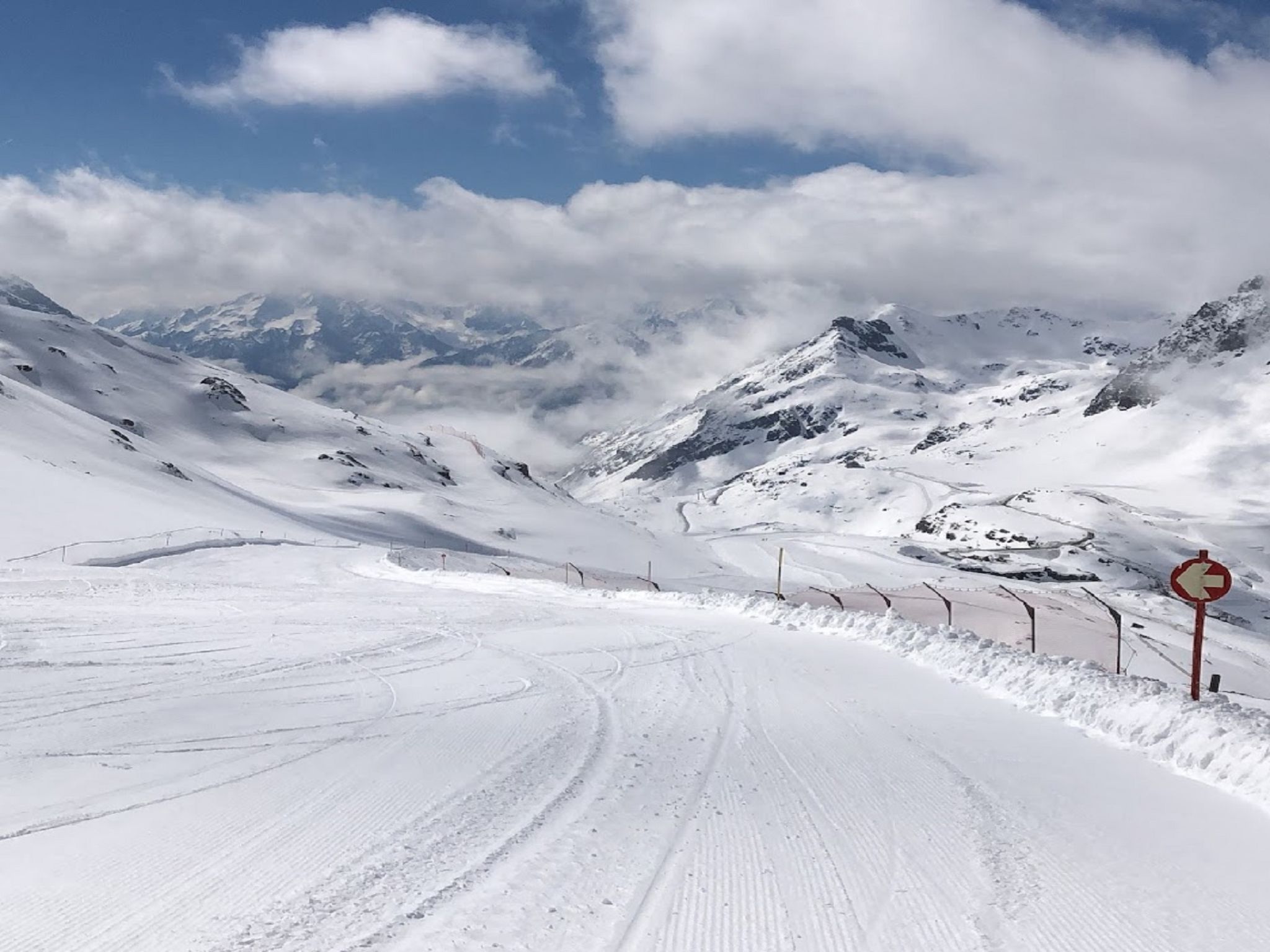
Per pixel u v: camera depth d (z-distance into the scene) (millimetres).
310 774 9094
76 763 9297
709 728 11898
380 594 37219
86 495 76875
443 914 5727
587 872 6566
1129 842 7707
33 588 33938
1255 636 96125
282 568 59438
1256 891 6645
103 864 6457
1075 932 5840
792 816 8125
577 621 25938
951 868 6934
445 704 13055
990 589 35188
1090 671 14812
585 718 12242
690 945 5426
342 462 197500
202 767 9289
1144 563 174125
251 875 6312
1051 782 9664
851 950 5449
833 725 12367
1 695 12695
